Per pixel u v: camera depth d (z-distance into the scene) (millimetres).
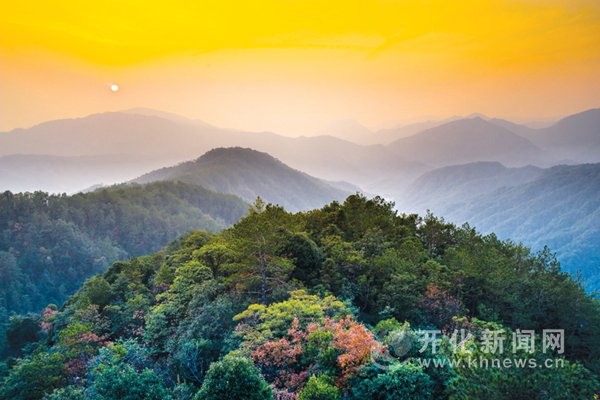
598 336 33312
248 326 23219
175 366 25906
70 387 22281
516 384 12719
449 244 48812
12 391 24953
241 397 15617
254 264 31750
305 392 16375
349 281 35281
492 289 35469
